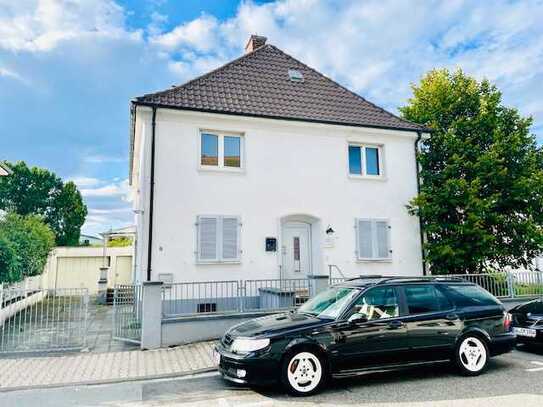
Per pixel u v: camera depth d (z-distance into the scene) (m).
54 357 8.40
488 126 16.11
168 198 12.34
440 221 14.95
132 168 19.36
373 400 5.60
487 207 13.96
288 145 14.00
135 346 9.30
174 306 11.77
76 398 6.07
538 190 14.84
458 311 6.90
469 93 16.94
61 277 22.62
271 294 11.37
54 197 36.88
